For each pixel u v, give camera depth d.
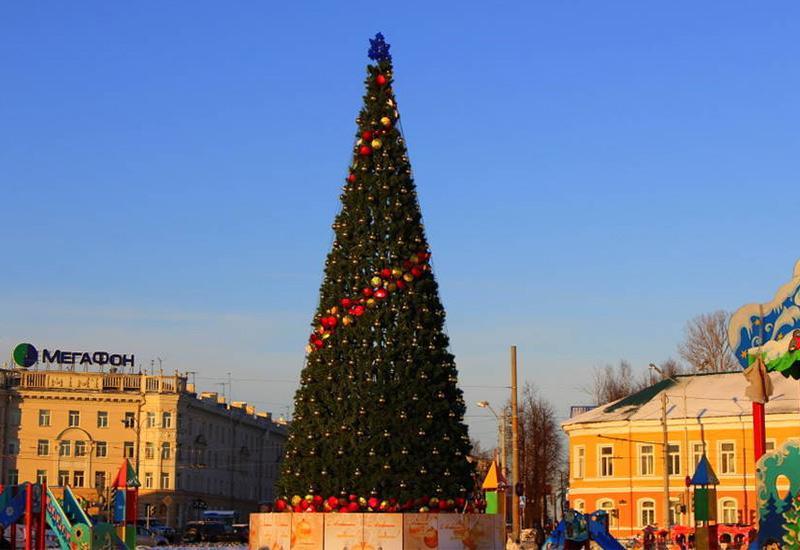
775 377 75.94
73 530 35.91
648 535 64.19
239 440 131.62
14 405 108.38
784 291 25.86
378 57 37.34
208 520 96.88
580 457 80.50
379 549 33.94
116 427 109.94
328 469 34.84
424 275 35.97
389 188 36.22
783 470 25.38
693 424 75.81
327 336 35.72
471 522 34.69
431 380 35.12
